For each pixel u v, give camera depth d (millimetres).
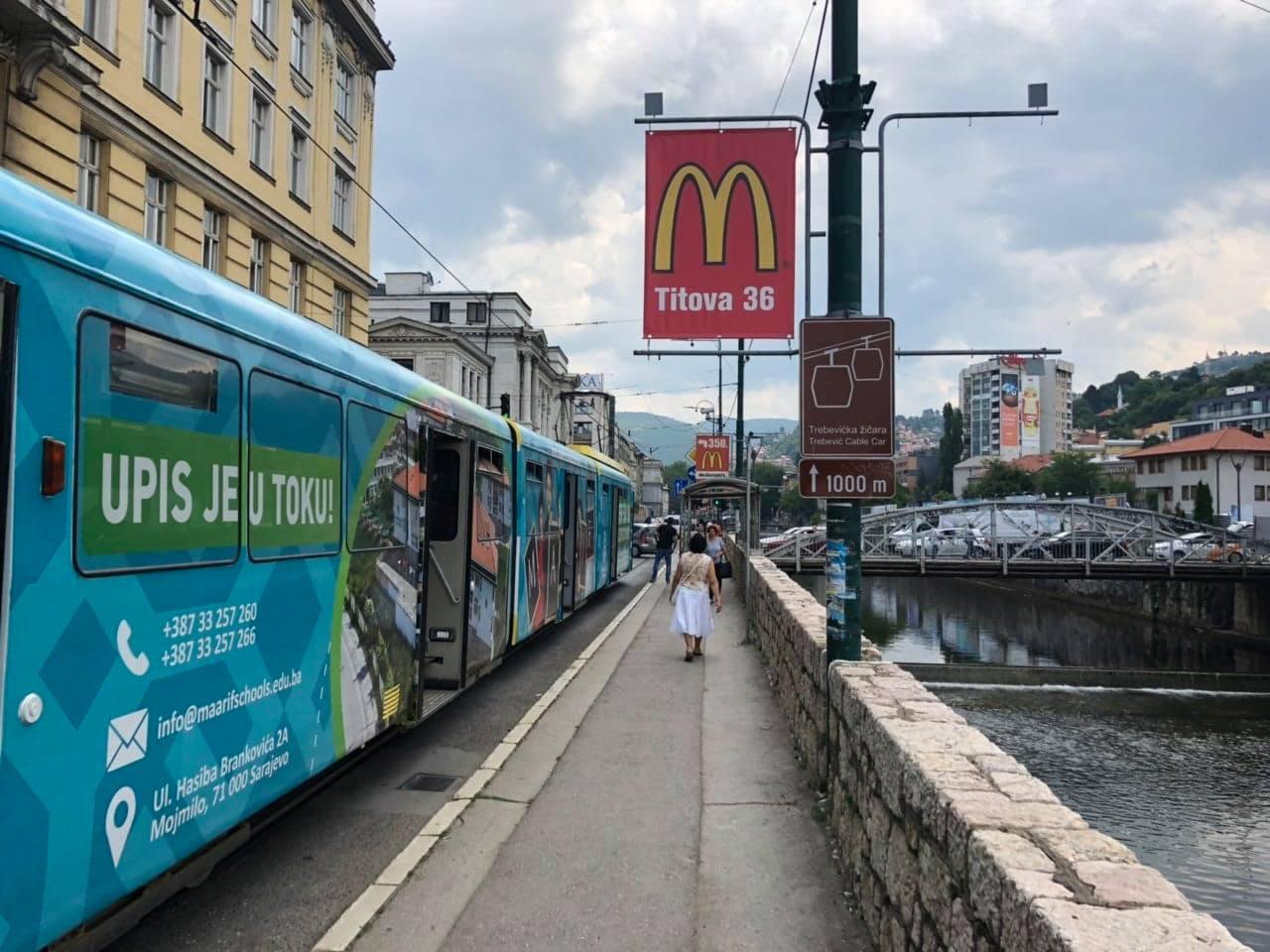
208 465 3984
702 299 8477
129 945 4160
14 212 2957
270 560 4551
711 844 5301
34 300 2979
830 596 5762
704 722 8500
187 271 3982
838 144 5781
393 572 6426
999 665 34844
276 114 23828
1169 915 2057
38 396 2977
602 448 85125
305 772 4941
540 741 7805
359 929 4211
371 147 30203
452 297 62500
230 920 4438
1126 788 21062
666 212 8531
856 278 5766
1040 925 2072
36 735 2922
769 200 8492
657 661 12008
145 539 3520
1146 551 44219
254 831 4840
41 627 2955
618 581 25734
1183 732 25891
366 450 5914
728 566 21766
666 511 113562
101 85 16781
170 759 3656
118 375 3385
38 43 13586
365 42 29016
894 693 4484
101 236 3408
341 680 5457
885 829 3742
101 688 3242
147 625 3516
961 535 50062
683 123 8055
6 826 2793
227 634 4117
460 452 8797
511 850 5242
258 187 22828
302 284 25906
